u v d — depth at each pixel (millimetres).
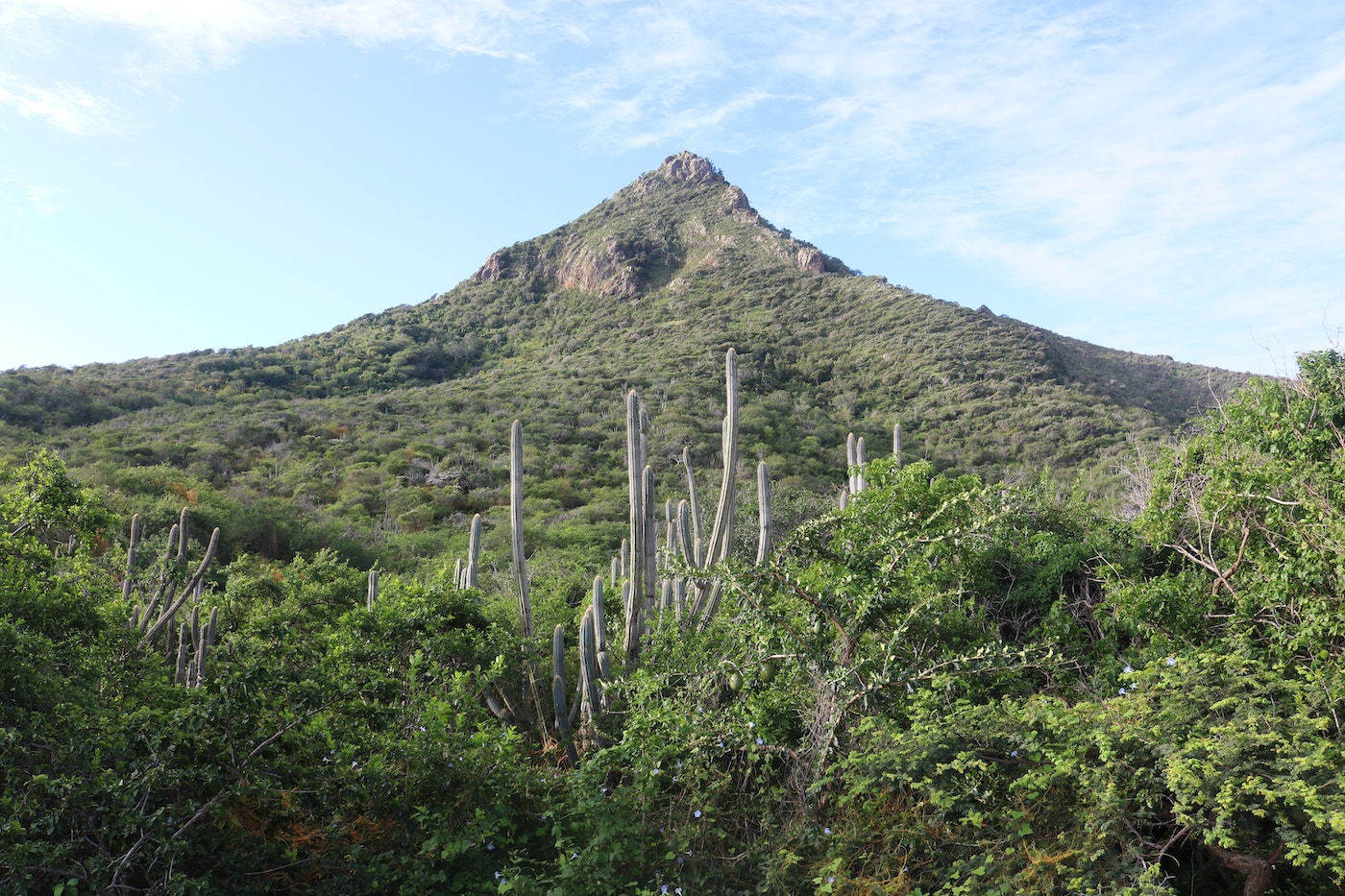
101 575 9266
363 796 4047
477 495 36094
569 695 6480
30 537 6156
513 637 6406
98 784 3607
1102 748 3359
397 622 5945
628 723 4953
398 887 3932
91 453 33781
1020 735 3748
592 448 44094
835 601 4672
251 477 35375
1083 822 3398
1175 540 5809
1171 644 4773
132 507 24219
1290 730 3279
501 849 4293
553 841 4355
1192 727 3434
